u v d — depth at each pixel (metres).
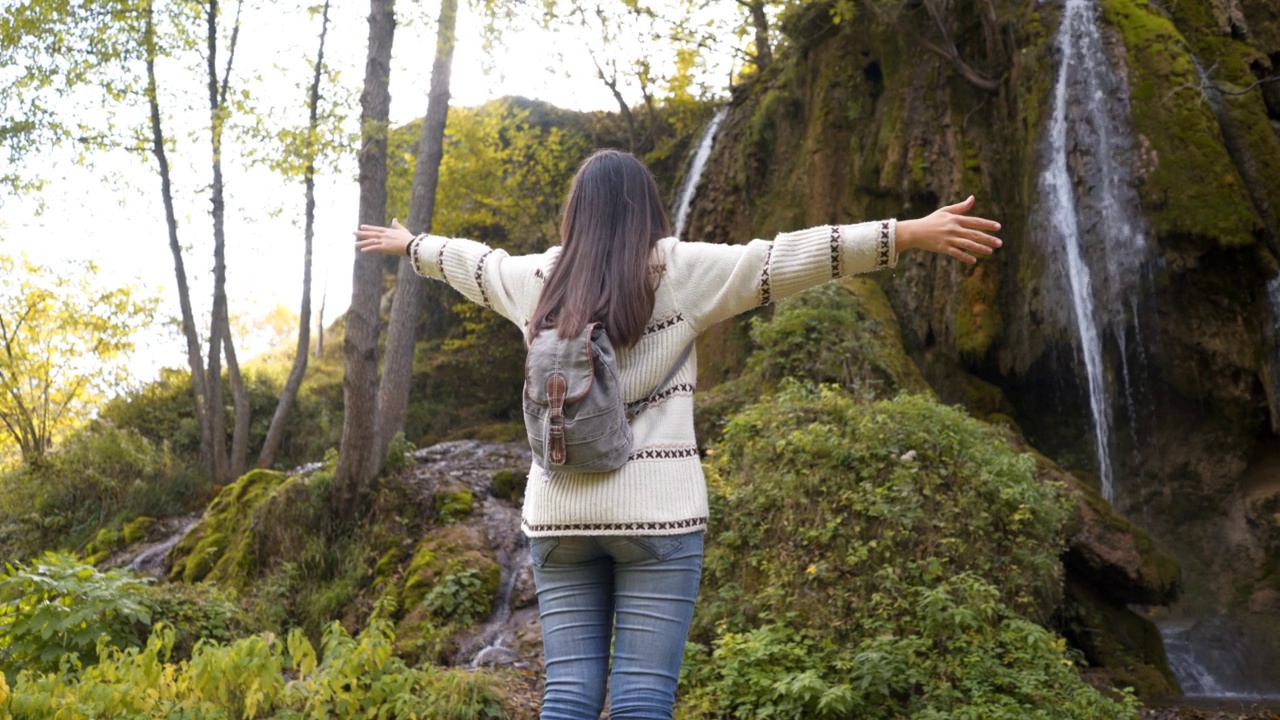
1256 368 9.14
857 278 10.40
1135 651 7.26
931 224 1.80
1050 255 9.88
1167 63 9.62
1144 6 10.08
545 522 1.88
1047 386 10.09
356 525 8.58
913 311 10.55
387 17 8.79
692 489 1.88
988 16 10.96
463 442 12.16
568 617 1.91
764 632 5.38
